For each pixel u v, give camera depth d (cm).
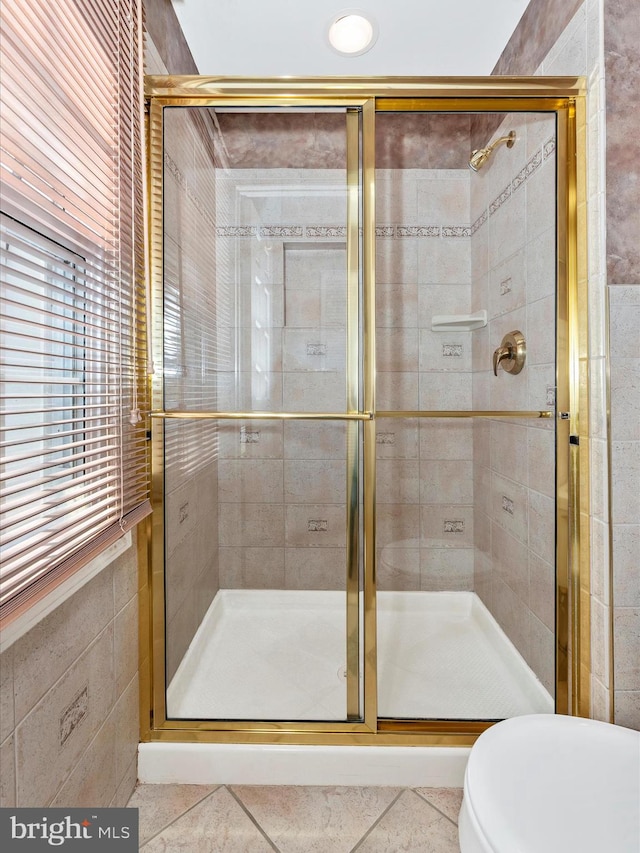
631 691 132
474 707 147
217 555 150
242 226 144
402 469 154
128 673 133
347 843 121
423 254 149
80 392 117
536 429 149
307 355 145
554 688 145
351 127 140
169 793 136
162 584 144
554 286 144
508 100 140
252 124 142
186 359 146
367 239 141
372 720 142
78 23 94
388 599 156
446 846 120
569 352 142
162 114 142
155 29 146
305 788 138
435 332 150
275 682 145
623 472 132
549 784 108
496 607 153
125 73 117
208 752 139
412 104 142
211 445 148
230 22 168
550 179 143
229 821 127
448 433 153
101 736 117
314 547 148
